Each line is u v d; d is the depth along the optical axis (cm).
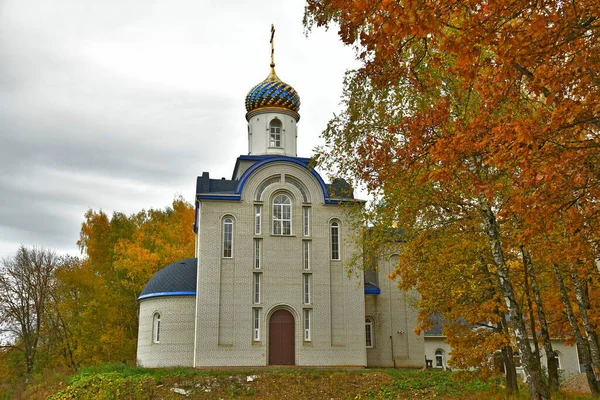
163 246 5475
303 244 3797
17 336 5159
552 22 976
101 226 6309
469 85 1268
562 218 1412
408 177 1731
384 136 1805
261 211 3809
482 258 2198
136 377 2994
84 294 5094
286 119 4325
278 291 3691
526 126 1049
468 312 2366
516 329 1738
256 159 4131
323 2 1369
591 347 1958
